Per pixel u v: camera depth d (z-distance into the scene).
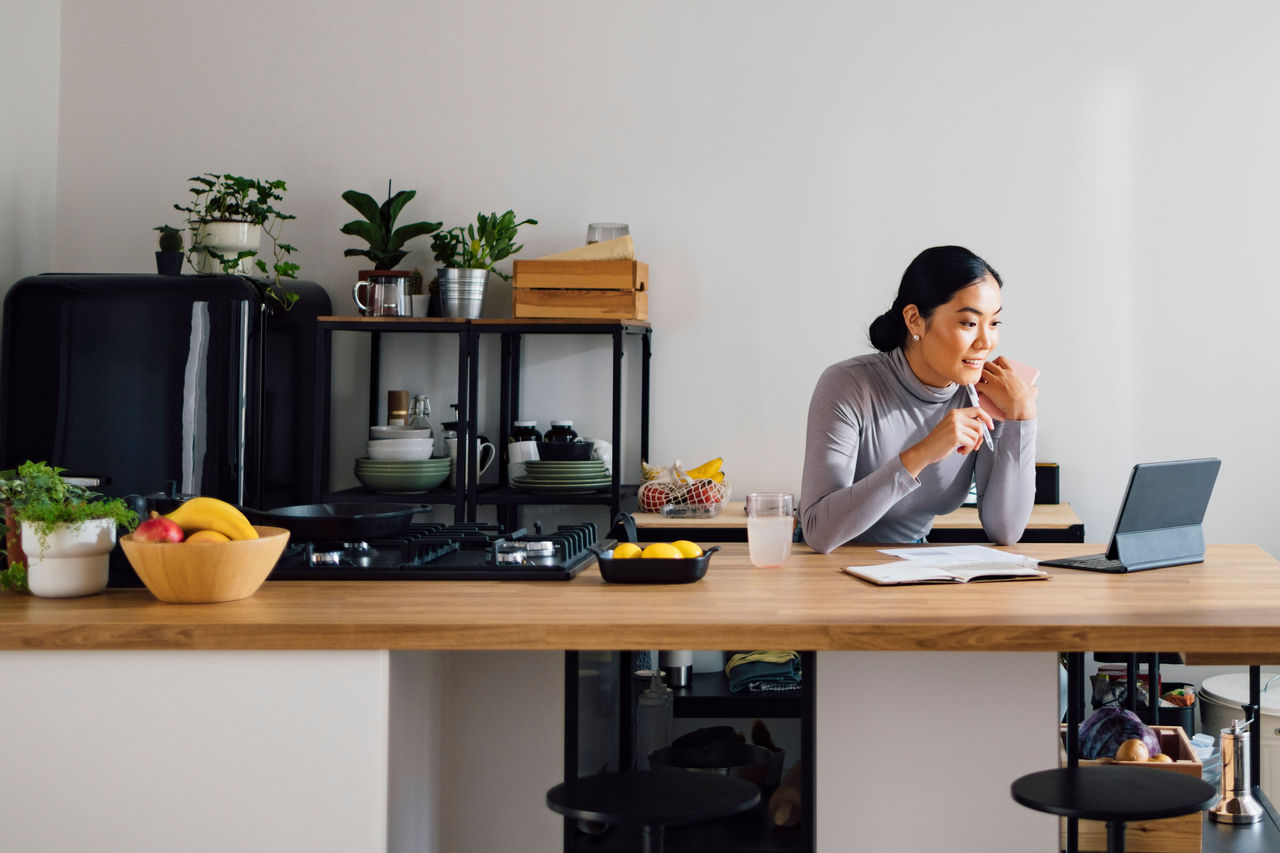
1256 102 3.88
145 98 4.17
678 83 4.05
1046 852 1.90
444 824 2.20
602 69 4.07
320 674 1.71
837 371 2.53
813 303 4.03
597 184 4.08
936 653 1.91
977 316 2.39
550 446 3.82
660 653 3.27
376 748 1.71
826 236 4.02
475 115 4.11
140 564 1.83
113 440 3.34
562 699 2.21
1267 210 3.89
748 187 4.04
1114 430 3.95
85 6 4.16
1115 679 3.49
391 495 3.86
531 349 4.14
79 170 4.19
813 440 2.49
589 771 2.29
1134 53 3.92
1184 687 3.69
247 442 3.41
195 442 3.35
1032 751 1.90
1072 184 3.94
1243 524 3.92
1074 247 3.95
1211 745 2.82
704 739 2.27
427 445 3.95
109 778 1.72
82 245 4.19
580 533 2.47
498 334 4.09
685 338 4.06
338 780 1.72
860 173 4.00
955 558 2.29
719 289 4.05
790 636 1.69
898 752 1.91
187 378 3.35
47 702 1.72
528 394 4.14
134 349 3.35
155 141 4.17
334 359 4.19
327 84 4.14
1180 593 1.95
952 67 3.97
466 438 3.77
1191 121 3.90
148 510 2.23
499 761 2.22
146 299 3.35
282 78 4.15
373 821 1.71
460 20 4.11
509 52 4.10
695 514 3.65
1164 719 3.32
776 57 4.02
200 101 4.16
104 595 1.95
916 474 2.29
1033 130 3.95
